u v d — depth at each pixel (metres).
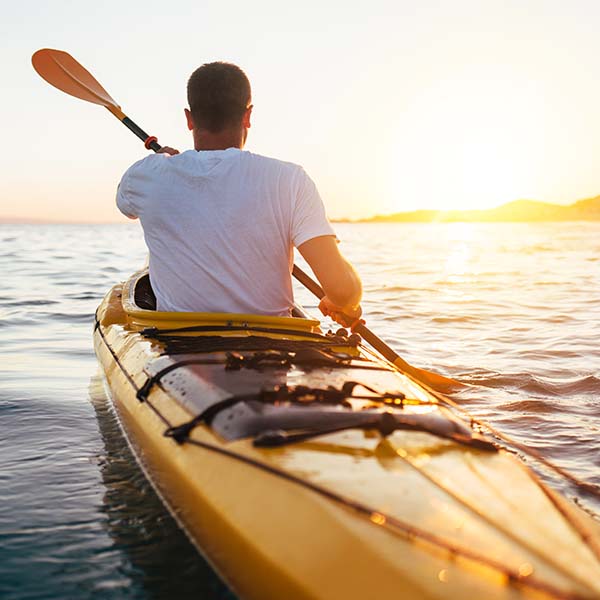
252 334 2.52
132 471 2.59
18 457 2.77
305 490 1.43
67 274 12.20
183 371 2.14
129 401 2.41
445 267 15.47
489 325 6.80
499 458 1.66
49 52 4.47
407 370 3.37
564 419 3.52
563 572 1.16
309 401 1.82
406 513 1.33
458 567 1.17
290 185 2.43
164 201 2.50
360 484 1.44
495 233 61.47
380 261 18.19
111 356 3.08
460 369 4.69
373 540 1.25
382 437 1.67
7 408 3.51
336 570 1.23
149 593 1.76
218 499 1.57
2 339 5.76
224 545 1.52
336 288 2.41
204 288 2.54
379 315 7.50
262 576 1.36
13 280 10.88
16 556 1.95
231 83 2.53
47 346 5.45
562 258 19.03
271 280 2.54
